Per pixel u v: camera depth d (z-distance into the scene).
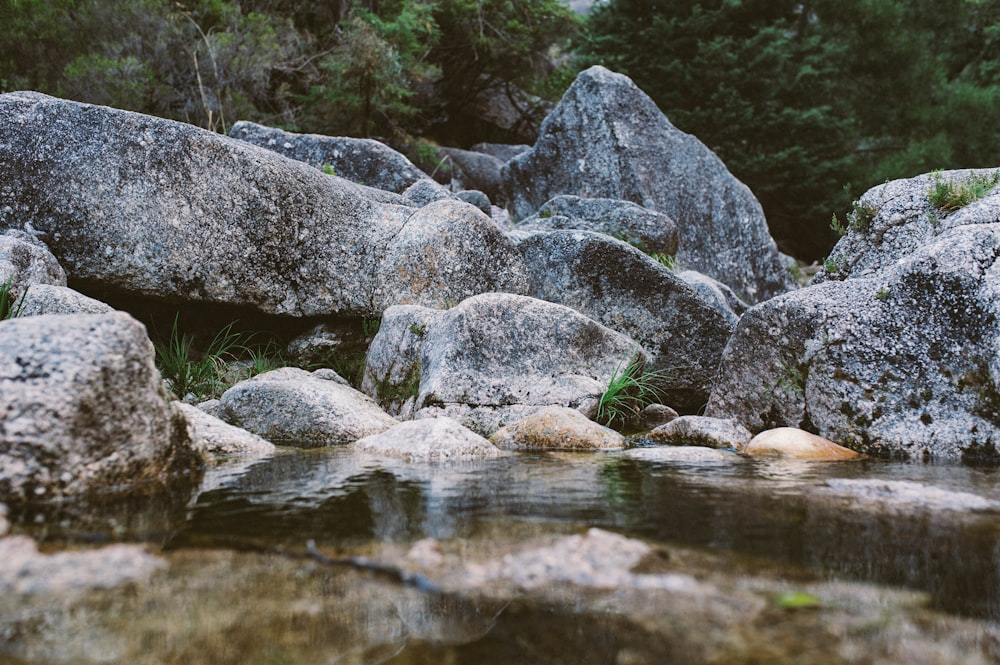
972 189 4.90
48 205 4.94
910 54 19.42
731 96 16.64
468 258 5.97
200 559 1.69
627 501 2.37
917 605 1.47
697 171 12.09
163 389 2.68
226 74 12.41
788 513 2.20
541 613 1.42
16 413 2.17
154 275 5.02
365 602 1.46
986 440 3.58
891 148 19.83
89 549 1.73
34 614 1.36
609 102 11.80
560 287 6.36
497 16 18.64
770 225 19.33
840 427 4.07
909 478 2.90
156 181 5.01
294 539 1.86
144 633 1.30
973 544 1.88
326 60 14.55
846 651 1.26
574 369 4.89
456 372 4.48
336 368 5.78
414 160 15.40
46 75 11.01
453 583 1.56
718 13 16.84
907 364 3.94
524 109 22.91
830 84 17.84
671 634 1.33
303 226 5.58
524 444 3.88
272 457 3.22
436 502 2.32
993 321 3.65
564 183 12.17
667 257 9.07
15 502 2.09
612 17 18.00
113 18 11.27
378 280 5.77
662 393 6.18
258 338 5.83
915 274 4.01
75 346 2.35
